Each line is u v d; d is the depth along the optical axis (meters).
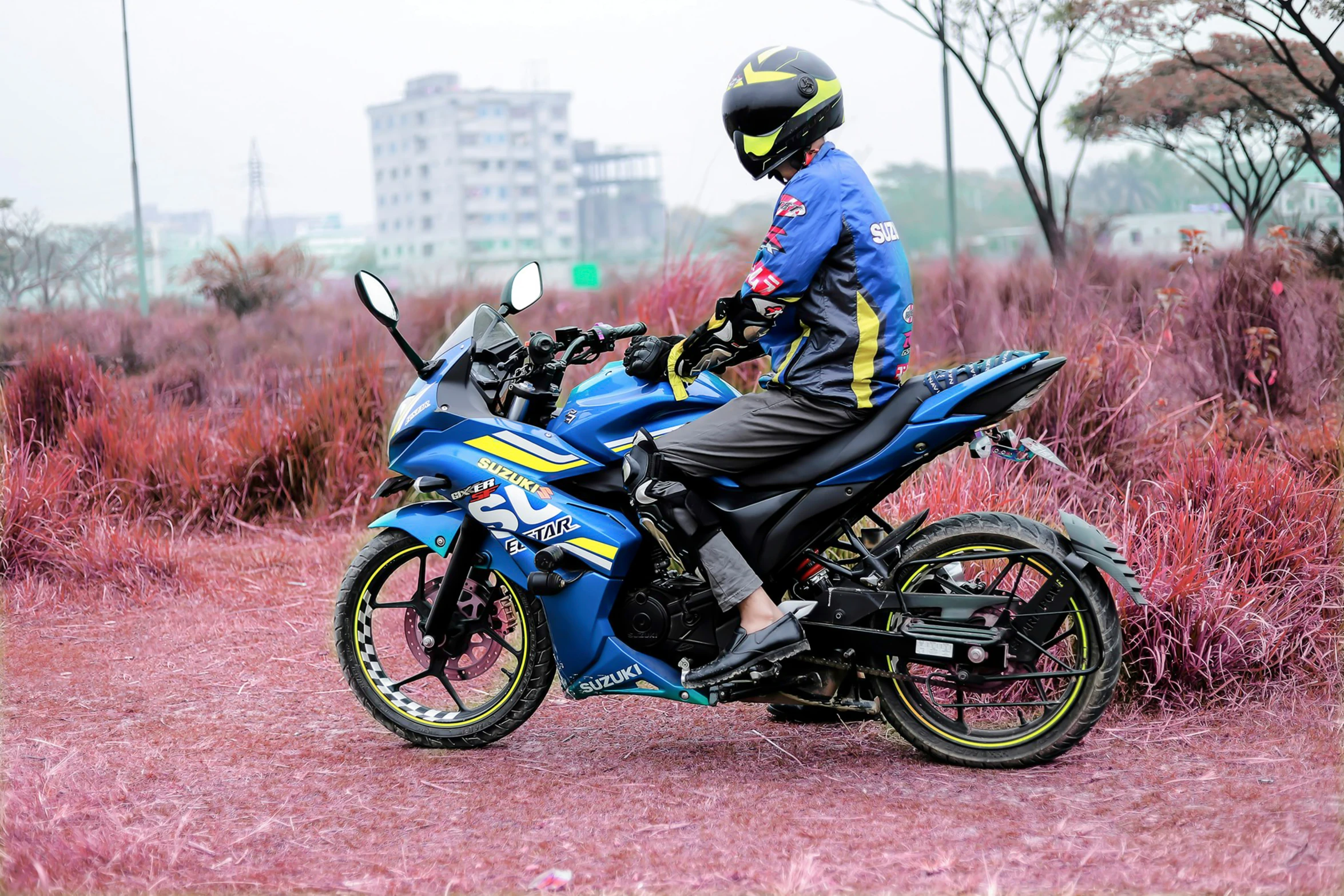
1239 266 6.59
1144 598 3.50
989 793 2.92
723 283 6.92
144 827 2.82
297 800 3.01
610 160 123.69
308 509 6.39
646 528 3.10
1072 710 3.02
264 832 2.80
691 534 3.03
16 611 4.91
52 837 2.76
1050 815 2.76
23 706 3.82
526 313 12.21
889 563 3.15
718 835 2.71
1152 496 4.37
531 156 128.50
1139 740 3.24
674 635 3.17
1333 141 10.74
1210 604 3.53
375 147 131.12
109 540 5.39
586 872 2.54
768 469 3.07
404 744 3.45
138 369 11.92
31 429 6.73
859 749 3.32
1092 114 12.52
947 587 3.12
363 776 3.18
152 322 14.69
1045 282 9.19
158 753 3.37
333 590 5.22
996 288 9.69
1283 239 6.67
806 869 2.48
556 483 3.26
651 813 2.86
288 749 3.41
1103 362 5.37
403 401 3.46
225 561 5.72
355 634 3.47
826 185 2.97
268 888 2.51
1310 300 6.65
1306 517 3.89
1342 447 4.74
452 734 3.40
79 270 20.34
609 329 3.27
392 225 130.00
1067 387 5.24
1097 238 11.87
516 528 3.22
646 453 3.08
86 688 4.00
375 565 3.46
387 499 6.36
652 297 6.90
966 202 47.22
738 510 3.07
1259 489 3.96
